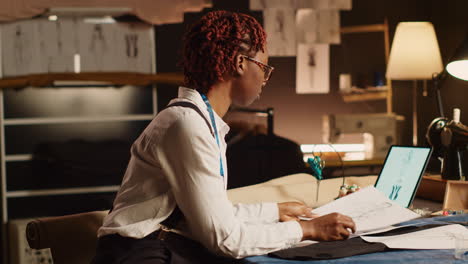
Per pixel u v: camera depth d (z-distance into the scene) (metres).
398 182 1.93
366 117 4.38
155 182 1.28
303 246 1.29
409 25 3.94
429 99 4.12
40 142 4.23
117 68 4.33
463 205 1.99
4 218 4.15
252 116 4.57
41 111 4.23
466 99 3.44
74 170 4.27
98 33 4.29
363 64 4.77
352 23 4.73
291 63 4.68
